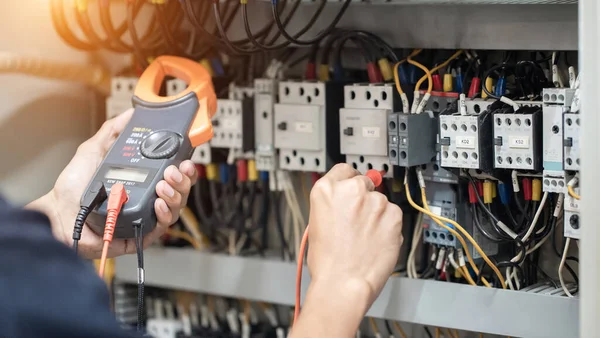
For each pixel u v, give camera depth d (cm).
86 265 60
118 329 58
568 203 123
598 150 87
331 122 151
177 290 190
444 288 142
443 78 145
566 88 124
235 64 173
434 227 142
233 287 168
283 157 155
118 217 114
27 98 172
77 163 127
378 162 143
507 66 135
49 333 55
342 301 86
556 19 134
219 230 180
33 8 171
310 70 156
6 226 57
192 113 126
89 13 179
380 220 94
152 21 167
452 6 142
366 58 148
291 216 173
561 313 131
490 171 132
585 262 89
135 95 132
